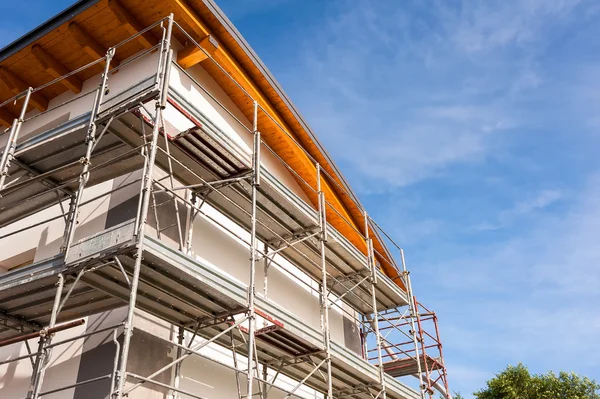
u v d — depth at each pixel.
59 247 13.88
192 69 16.34
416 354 20.97
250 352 11.22
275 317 12.92
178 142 12.98
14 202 14.02
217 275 11.28
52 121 16.50
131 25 14.91
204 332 13.37
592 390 29.06
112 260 9.95
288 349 14.39
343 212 22.72
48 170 13.45
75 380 11.64
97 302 11.75
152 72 15.02
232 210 15.59
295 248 16.61
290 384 16.66
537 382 29.58
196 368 13.10
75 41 15.48
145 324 12.12
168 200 13.62
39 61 15.76
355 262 18.89
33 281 10.64
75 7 14.84
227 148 13.19
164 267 10.46
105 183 13.90
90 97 15.99
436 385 24.33
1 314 12.18
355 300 21.67
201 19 15.89
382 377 16.81
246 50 17.11
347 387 17.78
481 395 30.17
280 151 19.91
